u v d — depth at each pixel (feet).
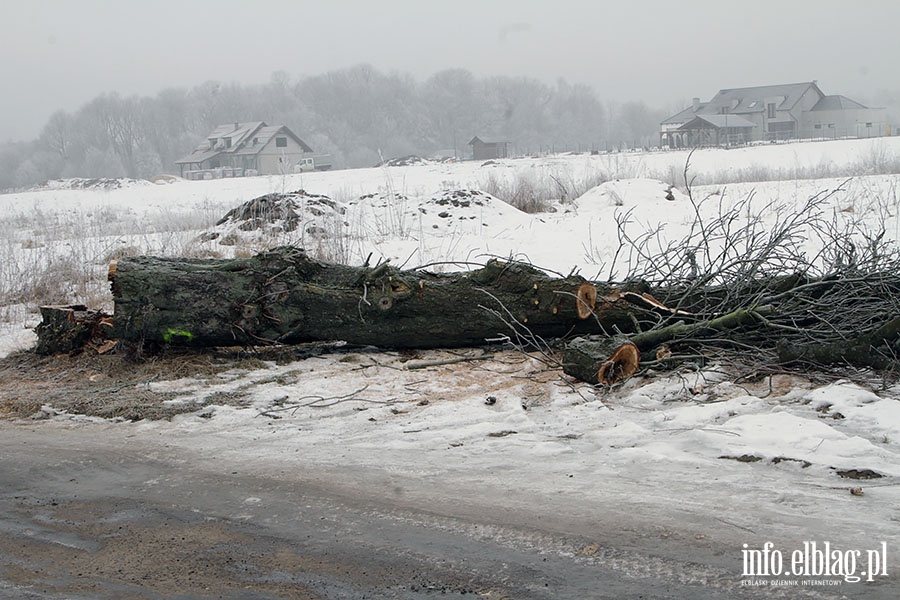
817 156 137.49
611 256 49.73
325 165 291.38
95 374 30.37
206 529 17.60
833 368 26.02
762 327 28.43
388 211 62.08
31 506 19.30
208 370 29.94
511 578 14.94
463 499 18.52
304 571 15.55
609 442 21.63
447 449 21.88
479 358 30.19
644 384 26.61
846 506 17.15
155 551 16.65
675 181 88.12
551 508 17.80
